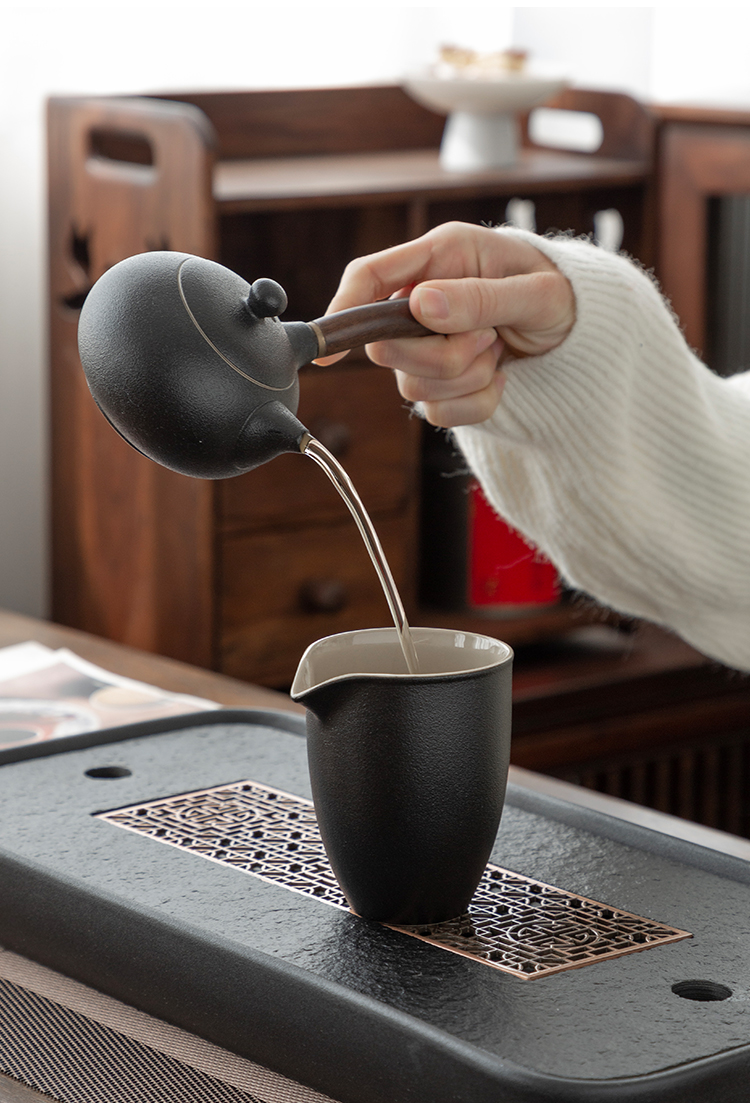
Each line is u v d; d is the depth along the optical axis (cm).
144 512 241
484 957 117
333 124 289
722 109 273
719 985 115
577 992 115
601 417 138
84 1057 119
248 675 240
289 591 242
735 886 125
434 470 268
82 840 128
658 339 140
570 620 273
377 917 120
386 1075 112
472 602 268
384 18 294
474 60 274
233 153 278
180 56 272
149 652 244
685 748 268
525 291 131
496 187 258
